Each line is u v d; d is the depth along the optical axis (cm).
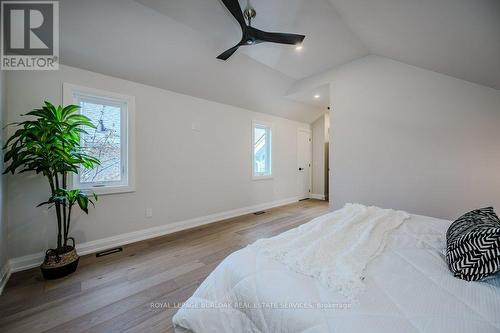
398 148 265
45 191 211
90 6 185
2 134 180
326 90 367
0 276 168
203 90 325
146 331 128
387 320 62
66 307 147
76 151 198
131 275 189
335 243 110
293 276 84
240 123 398
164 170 295
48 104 175
